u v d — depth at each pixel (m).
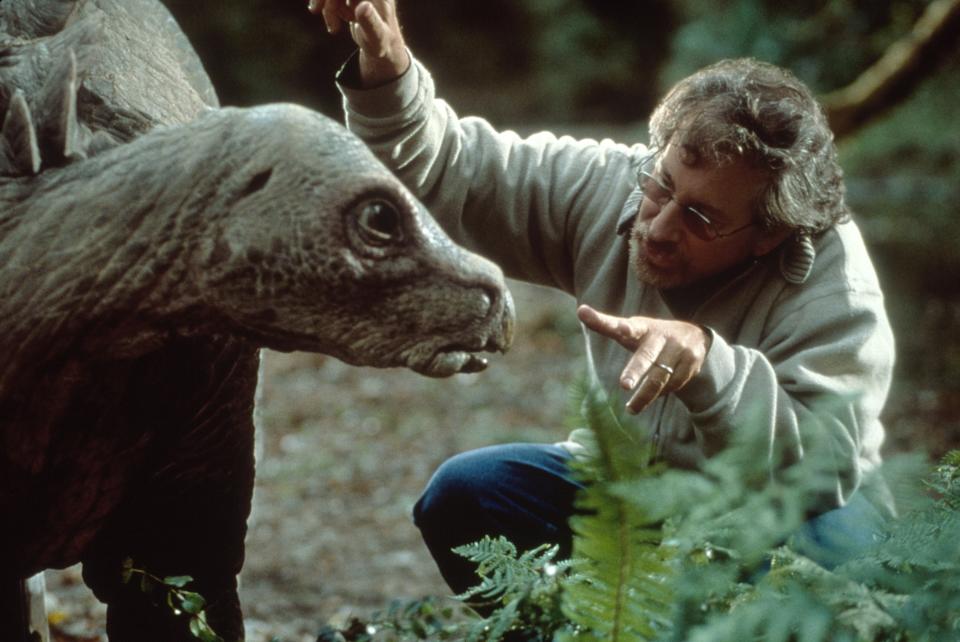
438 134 2.93
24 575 2.33
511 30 21.47
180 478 2.38
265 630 4.51
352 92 2.75
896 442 6.88
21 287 1.98
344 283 1.92
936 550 2.01
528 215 3.05
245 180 1.93
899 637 1.93
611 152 3.09
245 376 2.31
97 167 1.99
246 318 1.96
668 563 1.99
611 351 2.99
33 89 2.10
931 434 6.99
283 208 1.91
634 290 2.96
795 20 9.78
